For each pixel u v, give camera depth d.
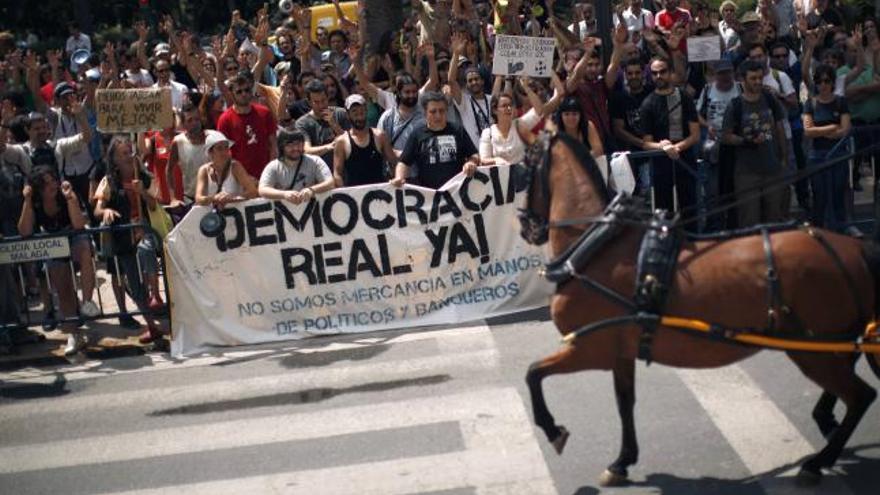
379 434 7.94
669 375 8.57
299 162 10.35
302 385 9.12
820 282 6.29
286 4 15.27
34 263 12.20
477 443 7.63
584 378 8.62
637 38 14.88
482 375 8.92
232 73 13.60
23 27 30.59
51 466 7.97
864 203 12.30
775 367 8.59
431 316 10.50
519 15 16.41
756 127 10.69
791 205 13.11
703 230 11.31
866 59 13.58
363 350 9.88
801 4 16.59
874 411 7.68
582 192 6.82
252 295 10.38
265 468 7.56
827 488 6.57
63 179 13.04
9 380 10.02
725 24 15.41
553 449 7.43
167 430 8.45
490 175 10.38
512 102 10.57
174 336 10.30
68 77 17.09
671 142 11.15
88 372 10.06
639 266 6.39
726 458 7.11
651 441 7.44
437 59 12.82
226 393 9.12
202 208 10.23
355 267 10.40
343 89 13.54
